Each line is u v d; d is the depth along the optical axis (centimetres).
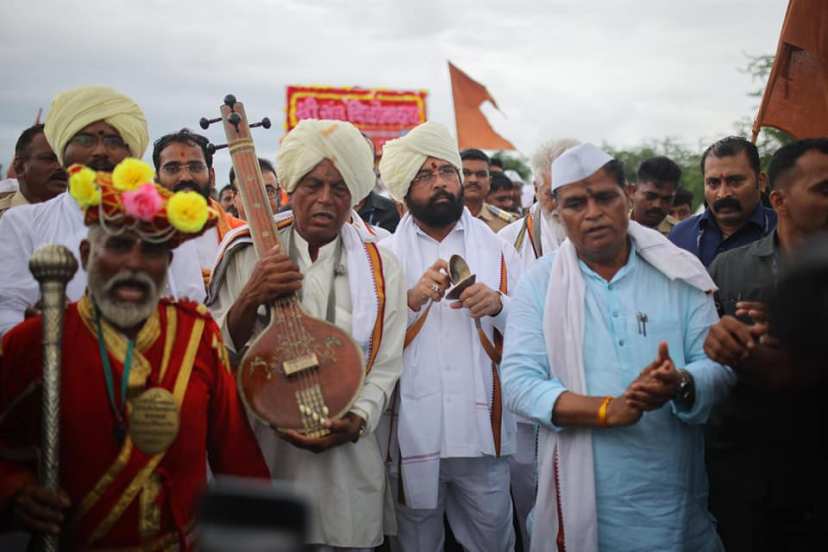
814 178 397
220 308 412
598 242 364
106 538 306
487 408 459
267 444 395
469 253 486
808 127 512
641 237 375
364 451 402
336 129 403
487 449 457
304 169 399
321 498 393
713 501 391
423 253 491
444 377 458
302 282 406
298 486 391
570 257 376
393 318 415
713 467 387
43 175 499
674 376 332
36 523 289
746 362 328
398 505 456
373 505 402
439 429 453
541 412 358
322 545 392
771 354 301
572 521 358
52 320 297
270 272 376
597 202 363
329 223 404
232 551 146
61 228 405
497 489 470
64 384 306
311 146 399
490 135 1223
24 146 502
